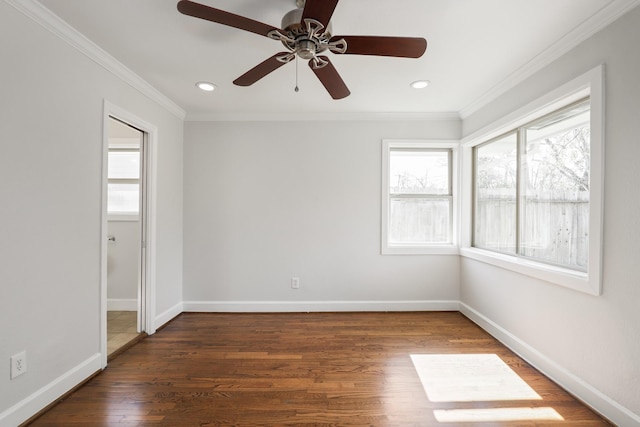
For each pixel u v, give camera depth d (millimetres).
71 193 1998
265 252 3598
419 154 3725
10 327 1627
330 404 1886
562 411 1827
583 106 2102
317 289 3609
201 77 2621
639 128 1577
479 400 1930
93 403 1888
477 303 3217
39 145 1775
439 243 3709
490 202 3213
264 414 1794
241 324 3213
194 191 3584
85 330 2123
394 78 2623
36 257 1765
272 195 3588
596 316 1824
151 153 2926
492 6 1704
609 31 1729
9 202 1617
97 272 2230
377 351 2592
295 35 1548
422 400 1928
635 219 1601
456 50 2166
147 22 1866
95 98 2193
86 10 1756
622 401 1664
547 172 2424
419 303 3617
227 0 1660
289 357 2484
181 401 1909
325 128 3584
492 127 2902
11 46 1613
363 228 3600
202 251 3596
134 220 3645
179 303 3535
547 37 2004
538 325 2316
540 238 2502
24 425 1680
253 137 3584
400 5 1699
